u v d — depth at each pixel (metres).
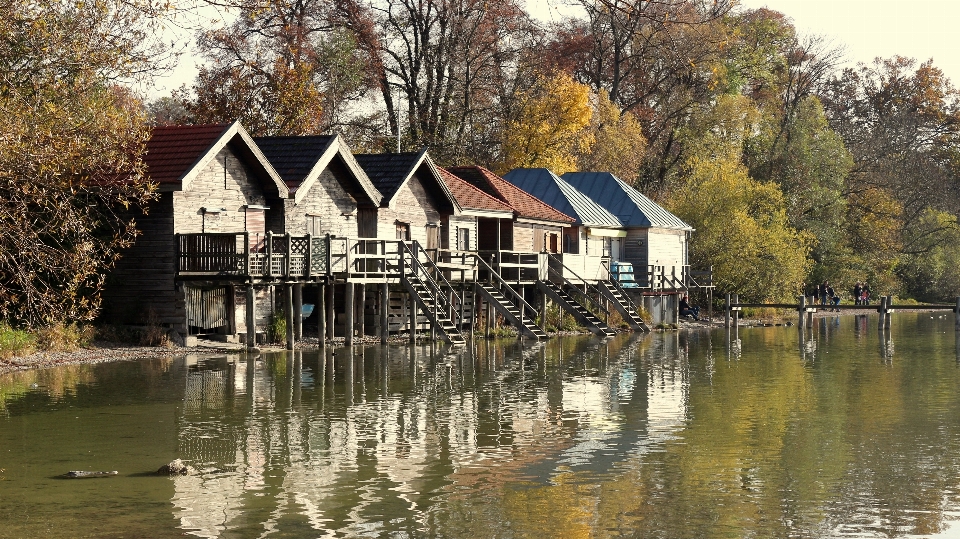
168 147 38.59
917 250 103.81
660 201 81.19
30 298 29.73
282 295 42.97
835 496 18.09
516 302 52.06
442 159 70.69
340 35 67.38
